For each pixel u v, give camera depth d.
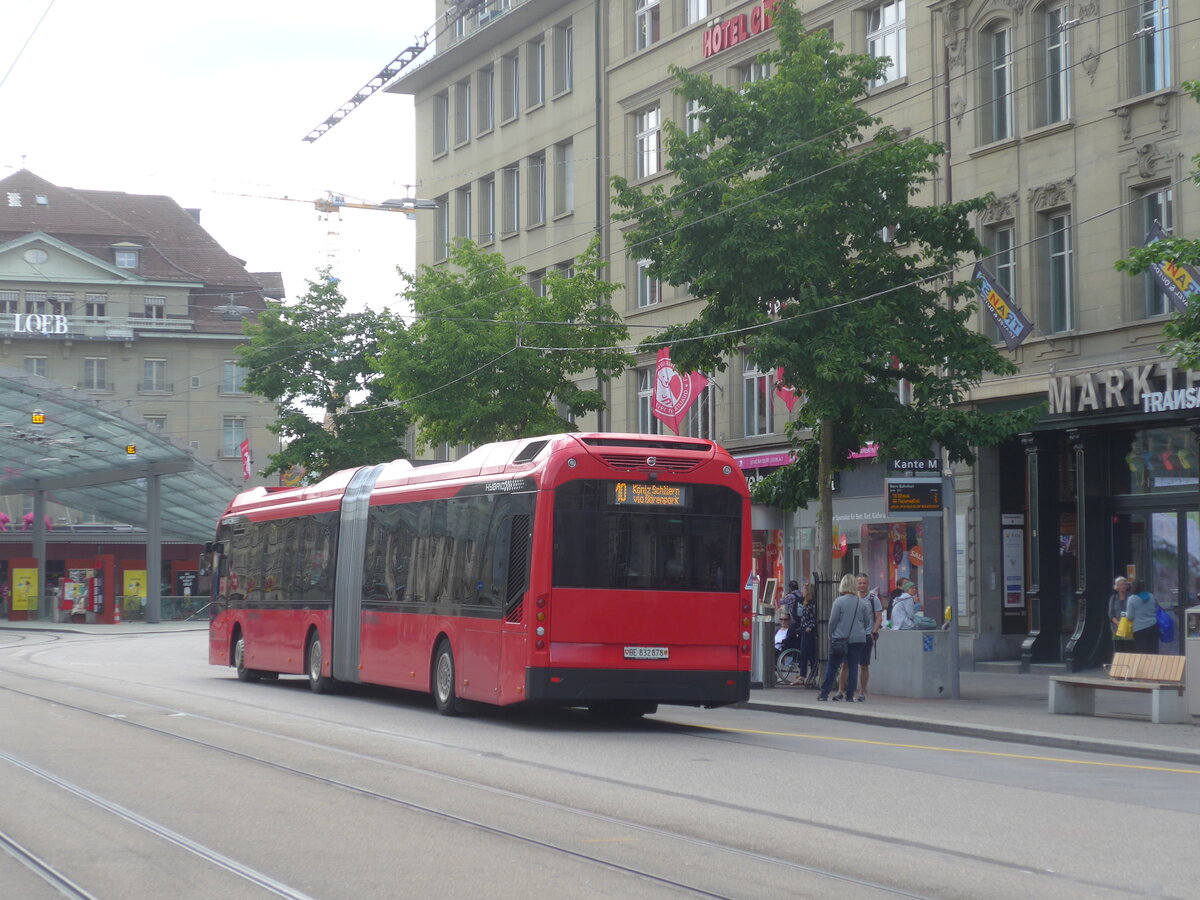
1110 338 26.64
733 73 38.12
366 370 46.88
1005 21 29.44
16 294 83.56
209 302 87.38
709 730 18.30
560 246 45.19
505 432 36.97
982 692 23.78
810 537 35.09
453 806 11.14
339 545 24.00
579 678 17.47
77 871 8.53
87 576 62.50
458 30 53.78
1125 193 26.59
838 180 23.83
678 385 33.44
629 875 8.51
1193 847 9.62
